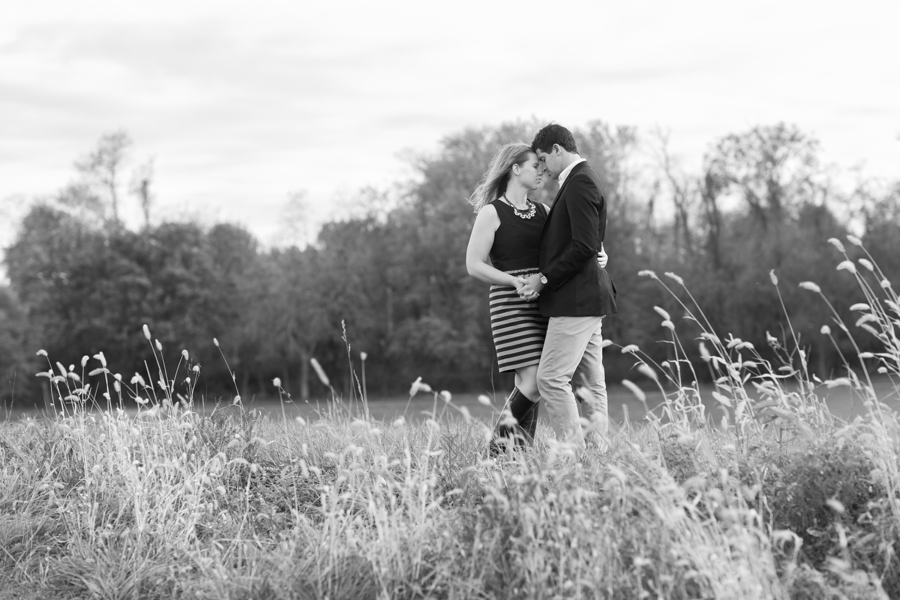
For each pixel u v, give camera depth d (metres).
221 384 59.78
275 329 58.03
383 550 3.47
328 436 5.59
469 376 55.03
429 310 56.56
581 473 3.88
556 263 5.29
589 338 5.45
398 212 58.97
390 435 5.59
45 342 59.03
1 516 4.61
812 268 49.22
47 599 3.84
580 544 3.19
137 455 5.25
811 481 3.69
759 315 50.03
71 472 5.23
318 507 4.52
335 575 3.52
